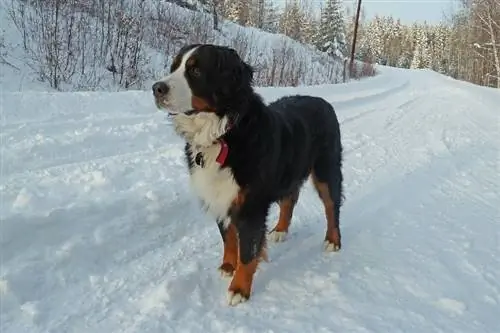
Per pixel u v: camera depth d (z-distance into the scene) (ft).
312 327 4.57
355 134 14.21
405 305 5.04
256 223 5.10
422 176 10.18
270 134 5.15
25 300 4.63
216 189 5.06
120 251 5.74
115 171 7.77
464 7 64.64
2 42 16.83
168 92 4.58
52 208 6.03
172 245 6.14
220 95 4.80
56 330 4.26
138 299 4.87
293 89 21.29
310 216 7.61
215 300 5.03
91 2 21.07
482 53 56.44
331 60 50.90
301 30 69.62
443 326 4.67
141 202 6.70
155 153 9.19
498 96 29.40
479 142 14.10
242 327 4.50
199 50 4.76
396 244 6.61
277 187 5.49
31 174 7.30
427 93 31.17
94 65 18.38
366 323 4.65
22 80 15.56
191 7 36.50
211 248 6.16
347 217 7.63
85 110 11.53
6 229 5.29
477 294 5.35
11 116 10.11
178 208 6.89
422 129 15.90
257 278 5.54
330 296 5.17
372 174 10.11
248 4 66.28
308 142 6.02
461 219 7.72
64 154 8.44
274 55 27.68
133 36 20.40
